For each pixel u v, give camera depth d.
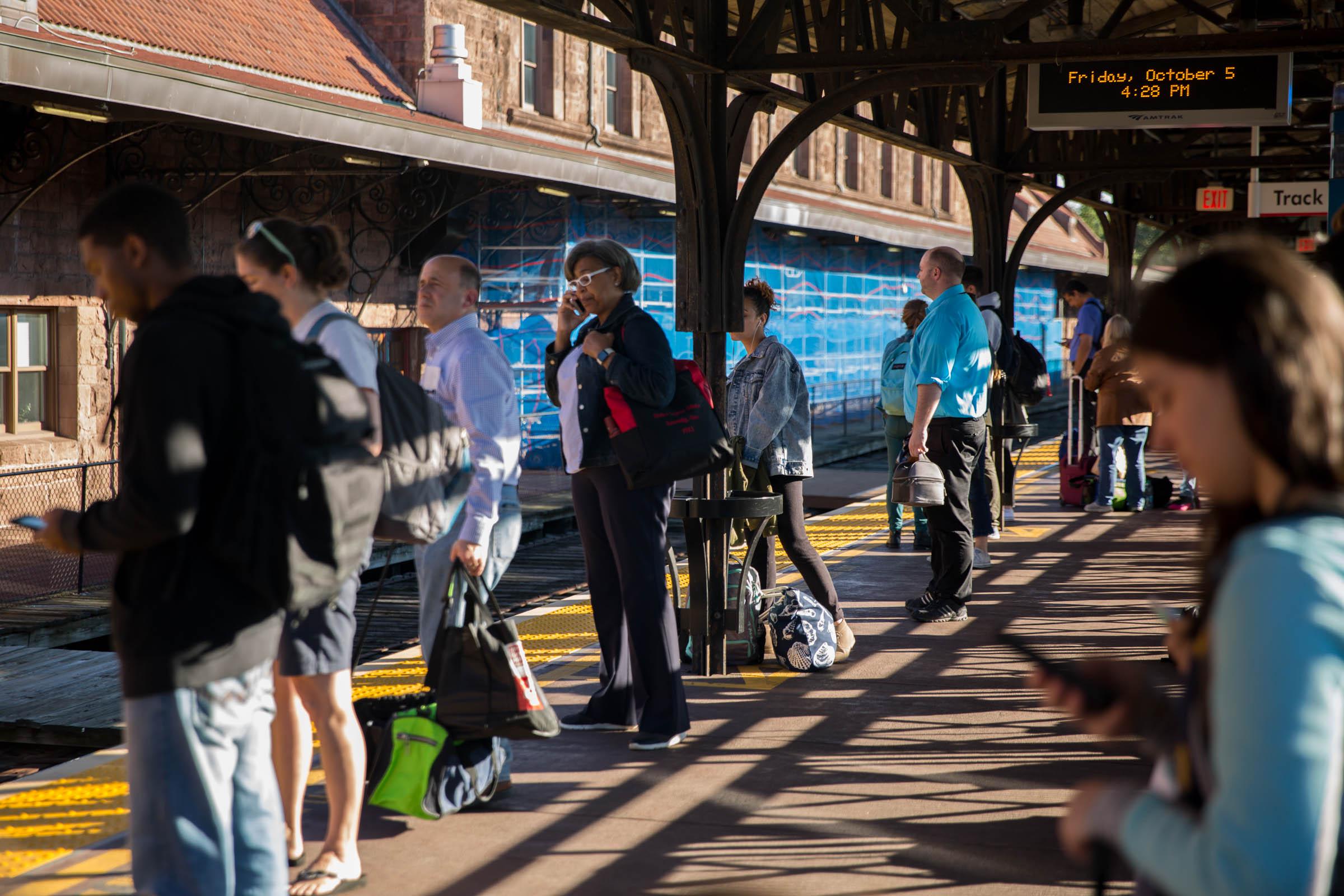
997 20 9.21
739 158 9.23
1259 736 1.73
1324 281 1.94
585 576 17.75
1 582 14.41
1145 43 8.96
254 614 3.74
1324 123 23.97
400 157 20.23
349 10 26.59
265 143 20.47
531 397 28.12
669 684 7.13
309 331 4.92
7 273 18.02
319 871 5.13
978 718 7.77
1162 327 1.95
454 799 5.96
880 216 45.97
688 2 9.57
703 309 8.92
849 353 44.72
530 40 30.11
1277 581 1.79
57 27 17.91
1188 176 32.66
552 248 27.86
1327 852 1.73
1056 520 16.69
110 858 5.52
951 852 5.65
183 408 3.47
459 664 5.93
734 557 9.46
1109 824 2.00
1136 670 2.37
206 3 22.61
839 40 11.65
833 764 6.89
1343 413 1.86
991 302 14.88
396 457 5.11
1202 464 1.96
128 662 3.66
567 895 5.19
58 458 18.98
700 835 5.87
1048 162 17.09
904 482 10.07
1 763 9.20
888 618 10.75
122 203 3.72
